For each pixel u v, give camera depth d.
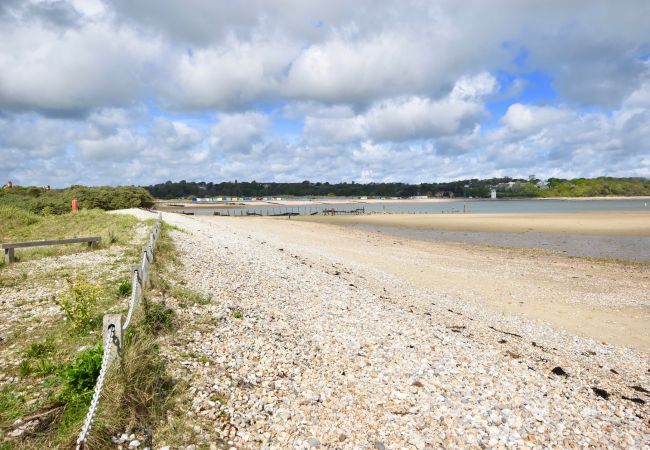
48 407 5.46
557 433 6.66
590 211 87.81
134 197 59.59
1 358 6.90
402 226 55.50
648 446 6.63
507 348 11.66
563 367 10.70
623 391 9.50
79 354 6.52
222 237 28.33
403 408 6.98
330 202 197.38
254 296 12.87
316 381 7.61
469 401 7.36
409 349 9.71
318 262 23.62
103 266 14.29
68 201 51.22
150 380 5.99
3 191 64.75
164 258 15.42
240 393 6.68
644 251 31.17
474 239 39.91
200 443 5.33
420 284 20.06
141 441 5.13
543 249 32.56
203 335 8.62
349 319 11.78
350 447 5.81
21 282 12.03
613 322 15.02
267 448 5.55
